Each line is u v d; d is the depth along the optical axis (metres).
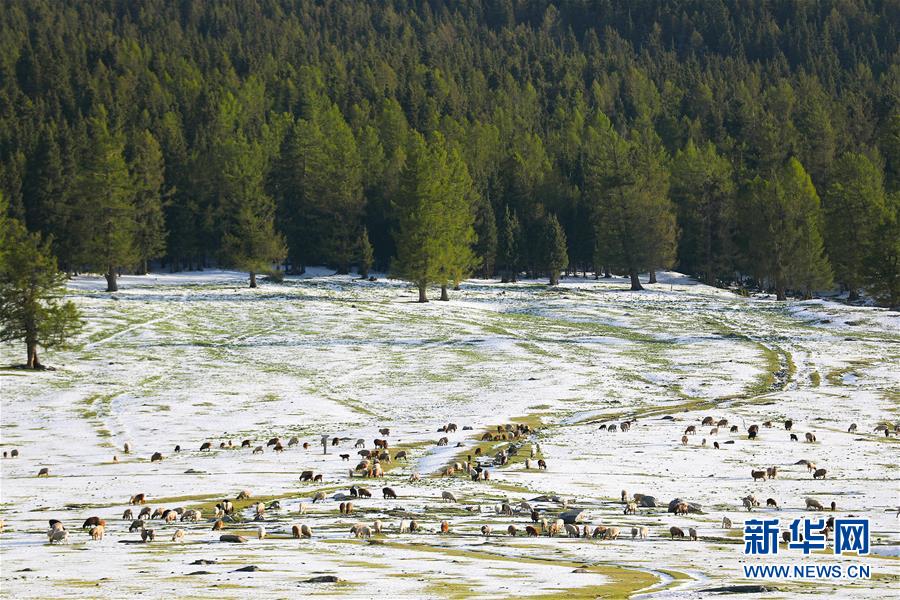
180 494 56.19
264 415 91.25
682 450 71.50
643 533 42.66
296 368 119.94
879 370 114.38
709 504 52.69
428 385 108.31
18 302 117.00
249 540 41.03
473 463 67.62
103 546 39.59
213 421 88.06
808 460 66.62
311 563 34.88
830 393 100.88
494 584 30.56
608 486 58.91
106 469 65.50
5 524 46.47
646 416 89.75
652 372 116.25
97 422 87.56
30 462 68.81
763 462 66.75
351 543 40.19
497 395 101.44
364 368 119.94
